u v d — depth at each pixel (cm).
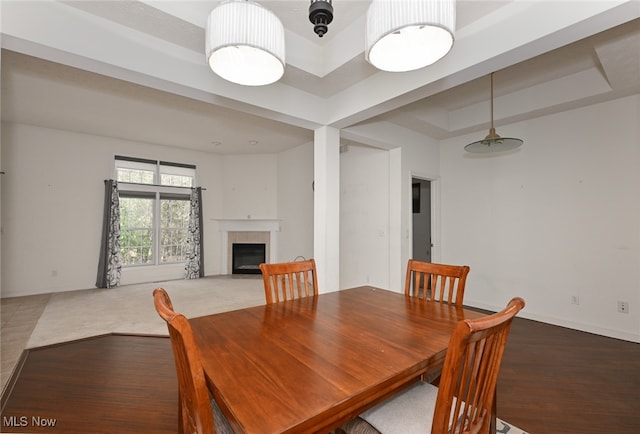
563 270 376
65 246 523
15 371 257
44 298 473
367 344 132
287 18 242
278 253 693
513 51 198
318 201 360
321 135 354
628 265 331
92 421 195
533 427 188
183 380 100
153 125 491
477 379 105
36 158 499
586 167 359
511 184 425
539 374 253
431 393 136
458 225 485
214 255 690
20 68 306
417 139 472
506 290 428
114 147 568
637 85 303
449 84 246
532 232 404
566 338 333
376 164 484
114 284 550
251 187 704
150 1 200
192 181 669
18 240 486
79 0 196
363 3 228
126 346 309
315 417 85
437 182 506
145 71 228
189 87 250
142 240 613
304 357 120
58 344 310
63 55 202
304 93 325
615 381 242
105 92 363
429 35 141
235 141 590
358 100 305
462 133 471
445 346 130
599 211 350
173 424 193
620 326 334
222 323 158
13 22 181
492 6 202
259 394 94
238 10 137
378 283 480
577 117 365
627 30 223
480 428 115
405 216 455
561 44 191
